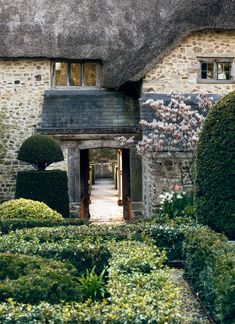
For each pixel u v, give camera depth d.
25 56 16.02
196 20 14.41
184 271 8.59
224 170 9.22
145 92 14.93
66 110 15.72
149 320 4.45
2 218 10.59
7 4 16.97
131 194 15.51
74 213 15.26
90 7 17.34
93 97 16.16
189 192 12.20
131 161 15.49
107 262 7.58
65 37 16.48
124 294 5.05
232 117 9.27
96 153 30.78
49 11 17.02
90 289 6.49
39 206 11.28
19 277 6.11
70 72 16.62
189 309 6.93
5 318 4.50
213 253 6.62
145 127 13.53
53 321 4.46
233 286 5.53
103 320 4.46
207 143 9.42
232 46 15.11
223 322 5.66
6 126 16.30
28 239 8.52
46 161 14.02
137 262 6.57
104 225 9.48
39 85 16.38
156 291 5.22
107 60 16.27
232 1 14.40
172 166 13.00
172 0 17.70
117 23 17.12
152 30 17.11
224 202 9.19
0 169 16.20
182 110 13.15
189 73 15.07
